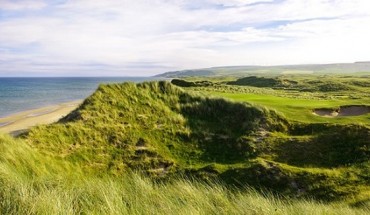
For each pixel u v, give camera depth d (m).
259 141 26.91
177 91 32.66
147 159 24.48
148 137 26.80
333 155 24.45
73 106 85.94
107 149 24.62
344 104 33.56
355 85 117.50
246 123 28.92
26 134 22.61
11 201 6.36
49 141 22.83
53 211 6.12
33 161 15.41
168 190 8.95
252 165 22.44
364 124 26.97
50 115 67.06
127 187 8.90
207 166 23.12
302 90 107.81
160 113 29.64
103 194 7.56
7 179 7.78
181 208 7.39
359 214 12.95
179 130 28.17
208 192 8.88
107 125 26.59
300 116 30.38
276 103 34.81
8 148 15.36
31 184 7.88
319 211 9.62
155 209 7.21
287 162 24.47
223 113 30.44
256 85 132.38
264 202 8.56
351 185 20.83
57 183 8.38
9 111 76.06
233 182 21.25
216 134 28.03
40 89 184.38
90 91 166.25
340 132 26.31
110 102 29.14
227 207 7.89
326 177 21.44
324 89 107.50
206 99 31.73
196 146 26.86
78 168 21.58
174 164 24.28
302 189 20.66
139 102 30.30
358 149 24.45
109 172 22.53
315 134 27.14
